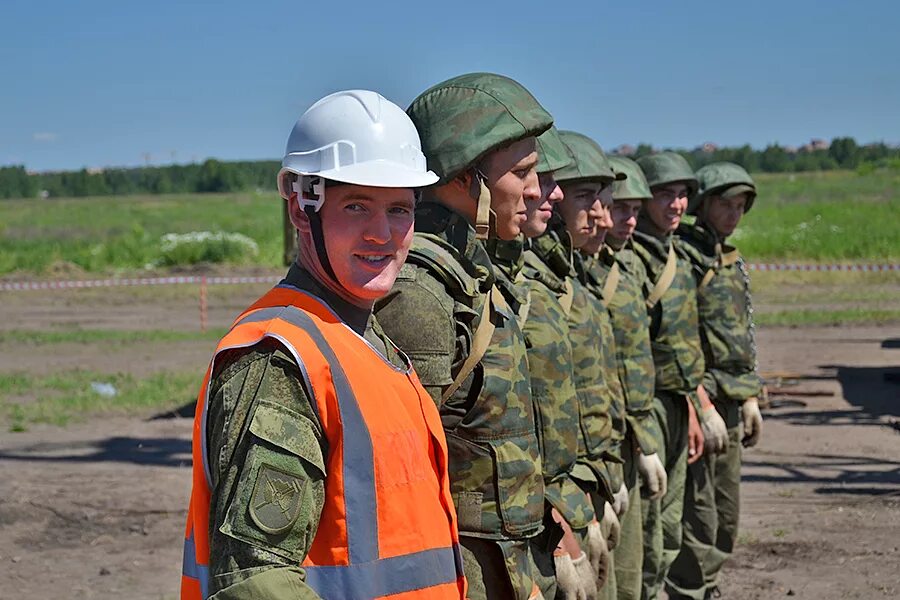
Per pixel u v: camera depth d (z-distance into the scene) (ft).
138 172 372.38
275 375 6.84
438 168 10.71
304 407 6.86
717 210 20.97
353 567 6.99
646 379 16.67
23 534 23.47
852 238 99.71
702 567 20.26
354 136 7.55
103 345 53.72
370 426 7.13
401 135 7.73
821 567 22.31
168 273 93.30
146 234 133.59
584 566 12.32
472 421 10.14
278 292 7.57
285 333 6.98
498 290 10.98
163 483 27.76
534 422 11.34
